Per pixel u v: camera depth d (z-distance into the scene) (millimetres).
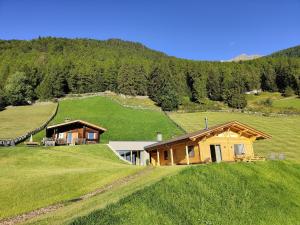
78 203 21125
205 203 19484
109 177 29703
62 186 27281
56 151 48594
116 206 16047
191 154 41719
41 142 62719
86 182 28453
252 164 29688
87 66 160125
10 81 129625
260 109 118812
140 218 15570
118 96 137000
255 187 24203
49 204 22781
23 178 29875
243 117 102875
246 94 163125
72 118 93750
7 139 63719
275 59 194750
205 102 137875
